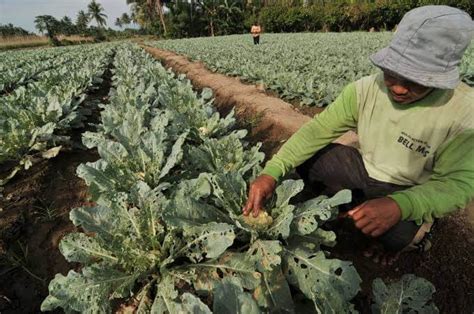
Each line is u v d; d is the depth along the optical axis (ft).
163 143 9.37
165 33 159.33
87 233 8.46
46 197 10.28
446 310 6.09
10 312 6.48
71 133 16.01
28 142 12.26
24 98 17.76
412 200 4.73
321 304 4.41
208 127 11.31
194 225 5.69
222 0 157.79
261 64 30.37
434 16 4.05
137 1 188.14
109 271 5.59
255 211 5.81
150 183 8.46
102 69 34.53
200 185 6.74
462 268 6.79
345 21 113.70
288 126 15.16
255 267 5.51
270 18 131.13
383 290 5.32
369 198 6.67
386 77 4.74
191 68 39.09
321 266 5.40
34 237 8.54
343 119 6.42
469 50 30.14
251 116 17.70
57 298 5.12
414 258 7.05
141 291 5.87
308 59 32.42
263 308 5.14
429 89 4.68
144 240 6.21
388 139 5.86
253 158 8.30
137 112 10.78
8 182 11.03
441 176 5.11
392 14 103.35
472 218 8.16
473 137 4.77
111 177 7.91
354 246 7.41
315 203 5.89
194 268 5.71
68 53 64.28
